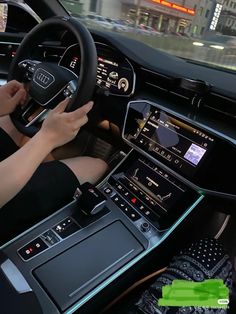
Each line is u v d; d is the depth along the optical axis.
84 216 1.09
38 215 1.12
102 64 1.41
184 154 1.11
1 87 1.12
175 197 1.12
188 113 1.18
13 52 1.80
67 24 1.02
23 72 1.15
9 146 1.29
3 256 0.92
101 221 1.09
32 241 1.02
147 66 1.31
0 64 1.77
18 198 1.07
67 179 1.18
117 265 1.02
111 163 1.54
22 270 0.96
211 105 1.19
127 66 1.33
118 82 1.36
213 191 1.05
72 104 0.96
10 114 1.14
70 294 0.95
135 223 1.11
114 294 1.05
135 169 1.23
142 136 1.24
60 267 0.98
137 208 1.14
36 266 0.97
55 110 0.96
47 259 0.99
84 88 0.96
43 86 1.05
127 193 1.18
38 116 1.08
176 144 1.14
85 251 1.03
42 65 1.09
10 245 1.00
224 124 1.13
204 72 1.43
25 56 1.16
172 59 1.56
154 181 1.18
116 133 1.49
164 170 1.17
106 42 1.39
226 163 1.04
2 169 0.85
